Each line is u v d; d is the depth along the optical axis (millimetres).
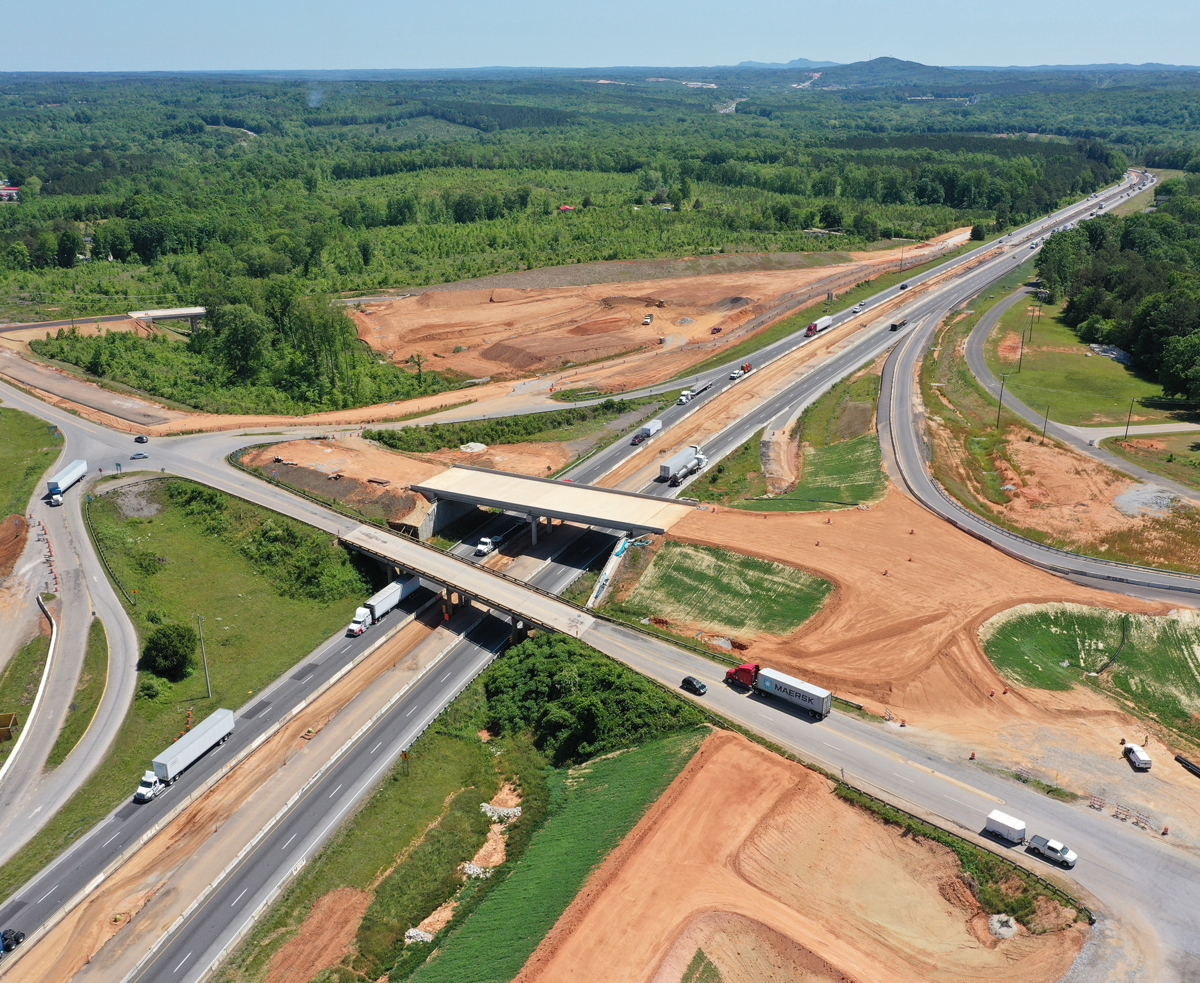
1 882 87750
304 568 138500
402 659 122562
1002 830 83438
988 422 183625
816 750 96000
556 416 193500
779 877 81125
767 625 120188
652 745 101062
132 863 90625
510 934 79375
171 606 131625
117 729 107500
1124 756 94875
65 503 150125
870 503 149625
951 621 115938
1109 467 158000
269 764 103875
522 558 143500
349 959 81250
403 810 98438
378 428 184750
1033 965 72312
